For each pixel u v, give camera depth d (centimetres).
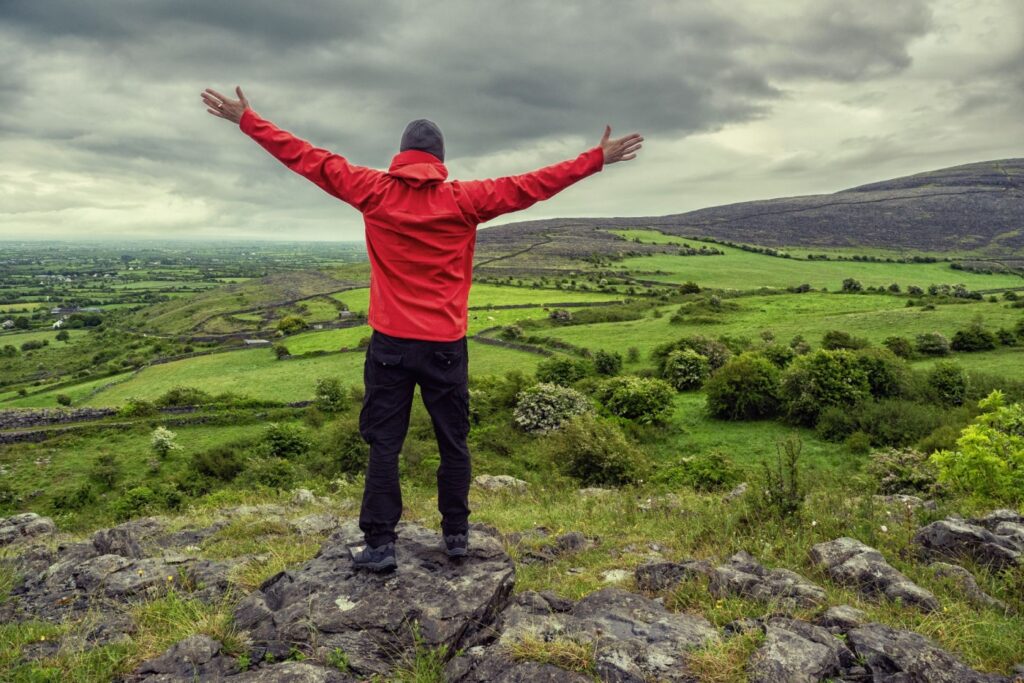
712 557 514
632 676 266
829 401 3569
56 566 480
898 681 269
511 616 320
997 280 13988
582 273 14325
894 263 17312
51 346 12312
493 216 305
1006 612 378
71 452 4025
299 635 303
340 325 9700
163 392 6294
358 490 1218
